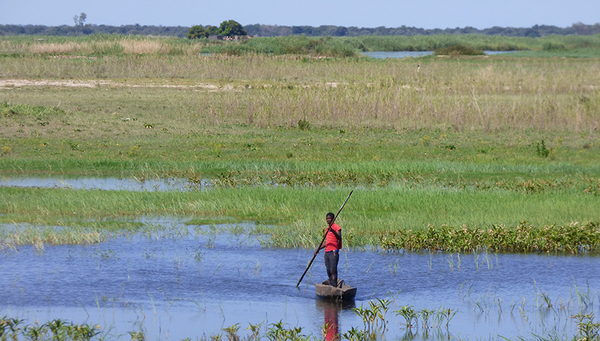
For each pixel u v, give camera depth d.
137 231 68.50
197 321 42.59
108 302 46.25
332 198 82.62
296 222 71.06
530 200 81.81
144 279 51.88
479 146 128.88
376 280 52.72
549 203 79.25
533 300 47.72
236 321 42.69
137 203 78.88
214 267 55.66
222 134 136.38
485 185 92.44
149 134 133.75
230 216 76.44
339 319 43.28
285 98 154.50
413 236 63.28
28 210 75.88
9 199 79.50
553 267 56.97
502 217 72.25
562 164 111.31
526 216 72.81
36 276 52.09
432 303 47.09
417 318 43.50
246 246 63.22
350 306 46.12
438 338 40.16
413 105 156.50
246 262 57.47
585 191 88.19
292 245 63.53
